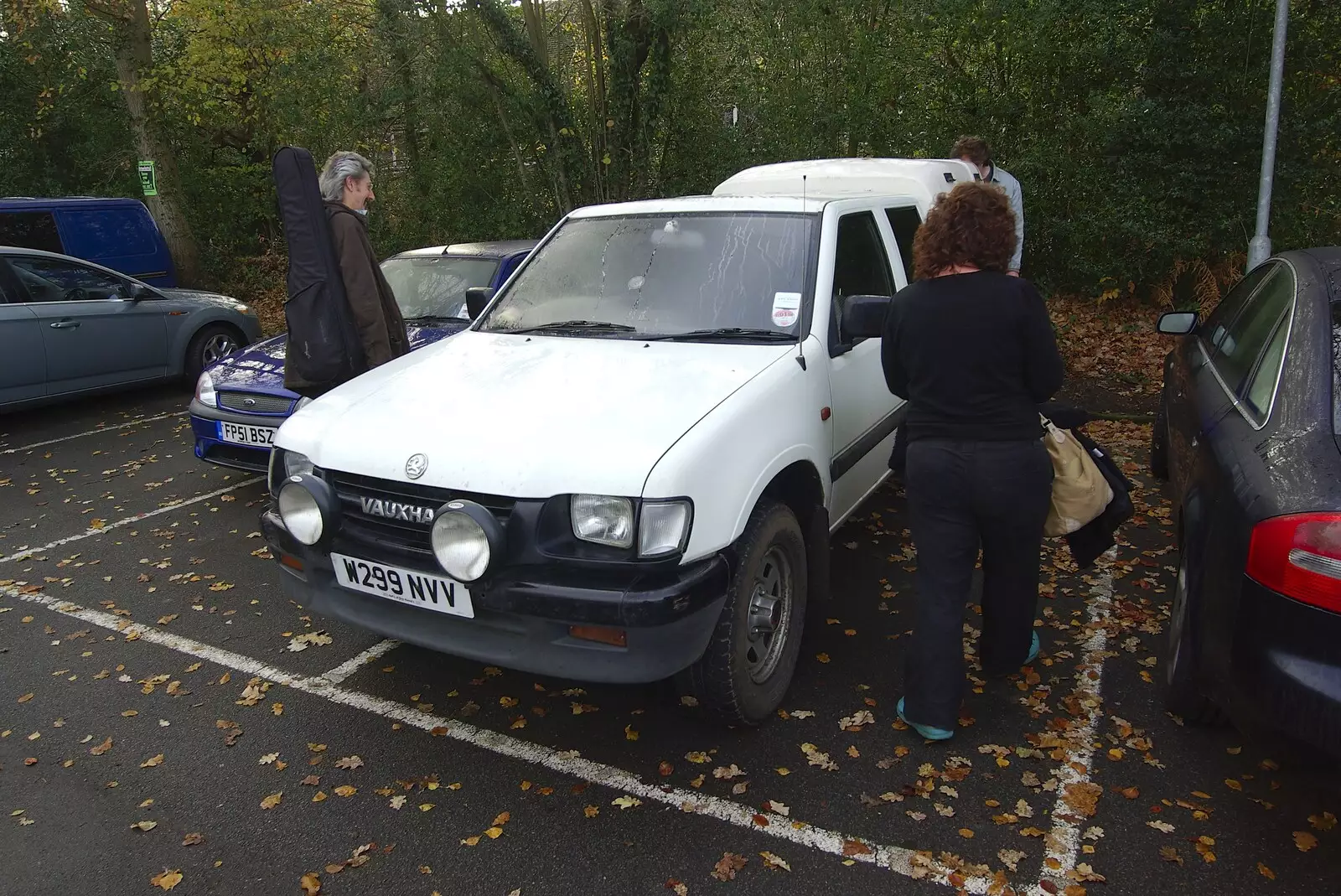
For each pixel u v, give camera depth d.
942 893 2.47
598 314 3.80
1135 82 10.38
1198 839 2.63
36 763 3.21
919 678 3.04
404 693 3.58
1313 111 9.56
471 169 12.00
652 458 2.67
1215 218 9.97
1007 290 2.77
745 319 3.59
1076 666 3.59
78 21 13.48
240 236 16.06
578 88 11.62
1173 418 4.20
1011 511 2.85
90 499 6.04
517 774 3.05
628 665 2.63
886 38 10.70
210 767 3.16
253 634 4.12
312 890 2.55
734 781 2.96
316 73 12.38
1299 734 2.24
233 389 5.50
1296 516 2.28
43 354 7.59
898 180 5.23
